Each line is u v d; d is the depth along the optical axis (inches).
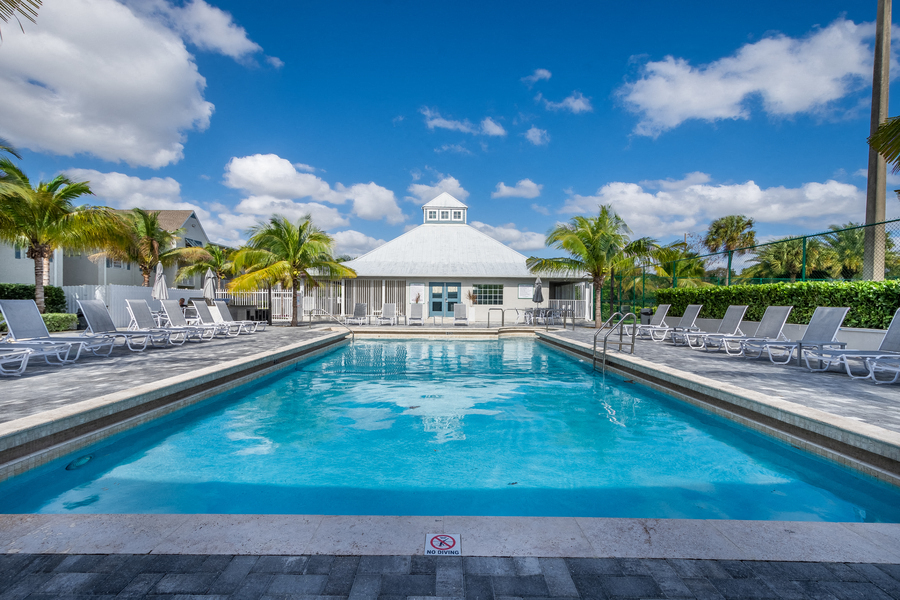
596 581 68.9
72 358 299.0
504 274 902.4
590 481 142.9
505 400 260.2
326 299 919.7
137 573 69.5
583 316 890.1
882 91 391.5
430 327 711.1
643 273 671.1
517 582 68.3
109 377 224.2
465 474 148.6
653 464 157.9
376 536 81.0
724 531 84.4
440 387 297.7
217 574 69.3
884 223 319.0
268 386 300.0
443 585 67.3
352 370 368.5
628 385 304.7
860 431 134.6
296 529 83.2
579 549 77.7
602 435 192.9
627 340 478.6
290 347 368.8
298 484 139.6
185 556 74.3
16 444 131.9
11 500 126.0
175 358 299.9
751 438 188.2
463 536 81.4
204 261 1147.3
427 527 84.4
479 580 68.7
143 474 147.3
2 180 481.7
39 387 198.8
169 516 88.2
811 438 155.1
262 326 670.5
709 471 151.5
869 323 334.3
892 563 74.5
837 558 75.6
